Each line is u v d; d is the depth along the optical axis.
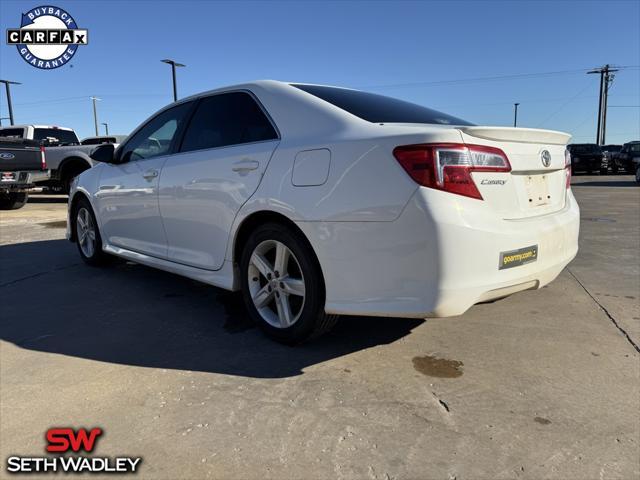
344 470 1.88
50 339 3.16
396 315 2.41
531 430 2.13
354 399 2.40
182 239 3.68
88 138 15.41
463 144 2.37
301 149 2.77
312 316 2.78
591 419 2.22
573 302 3.88
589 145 26.75
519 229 2.56
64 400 2.40
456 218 2.30
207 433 2.12
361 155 2.49
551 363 2.79
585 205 11.02
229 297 4.08
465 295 2.35
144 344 3.08
